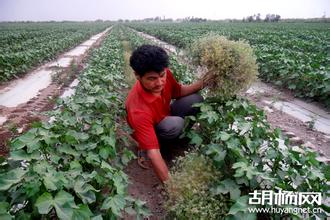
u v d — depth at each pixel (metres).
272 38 19.53
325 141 4.76
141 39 19.28
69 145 2.87
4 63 9.45
